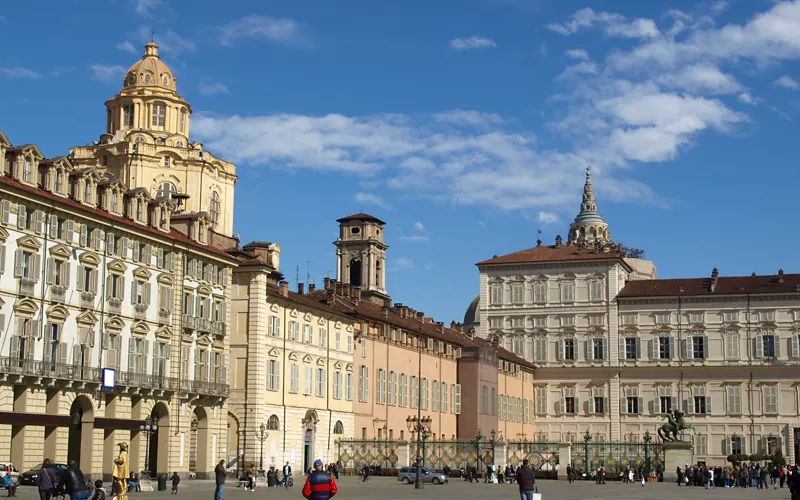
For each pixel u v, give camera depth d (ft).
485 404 465.88
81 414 255.29
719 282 513.04
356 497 227.61
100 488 139.95
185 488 253.44
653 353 506.48
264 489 262.67
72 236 250.98
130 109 401.70
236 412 318.24
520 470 165.17
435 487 296.92
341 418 370.94
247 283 322.75
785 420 482.28
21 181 236.43
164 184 390.83
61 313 246.27
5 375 226.17
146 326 276.82
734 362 492.54
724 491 292.40
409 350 425.69
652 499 231.09
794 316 486.79
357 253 618.85
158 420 285.23
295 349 341.41
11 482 195.52
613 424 509.76
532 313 531.09
